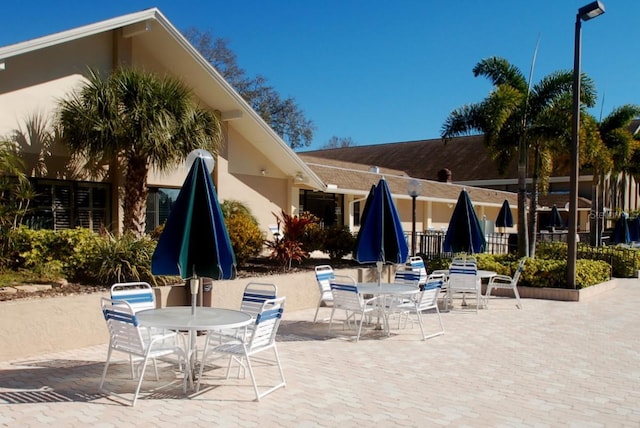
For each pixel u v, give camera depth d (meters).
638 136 30.30
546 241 26.48
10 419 5.32
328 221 21.88
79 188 13.26
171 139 11.95
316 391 6.46
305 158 27.66
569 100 18.06
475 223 12.91
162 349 6.24
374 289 9.73
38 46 11.12
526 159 18.45
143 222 12.60
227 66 40.09
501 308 13.00
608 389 6.76
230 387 6.54
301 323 10.82
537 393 6.57
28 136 11.98
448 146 47.47
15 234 9.80
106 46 13.69
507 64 19.23
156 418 5.46
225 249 6.48
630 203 42.59
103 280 9.76
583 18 14.13
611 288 16.97
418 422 5.52
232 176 16.94
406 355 8.32
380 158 49.06
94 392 6.22
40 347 7.86
